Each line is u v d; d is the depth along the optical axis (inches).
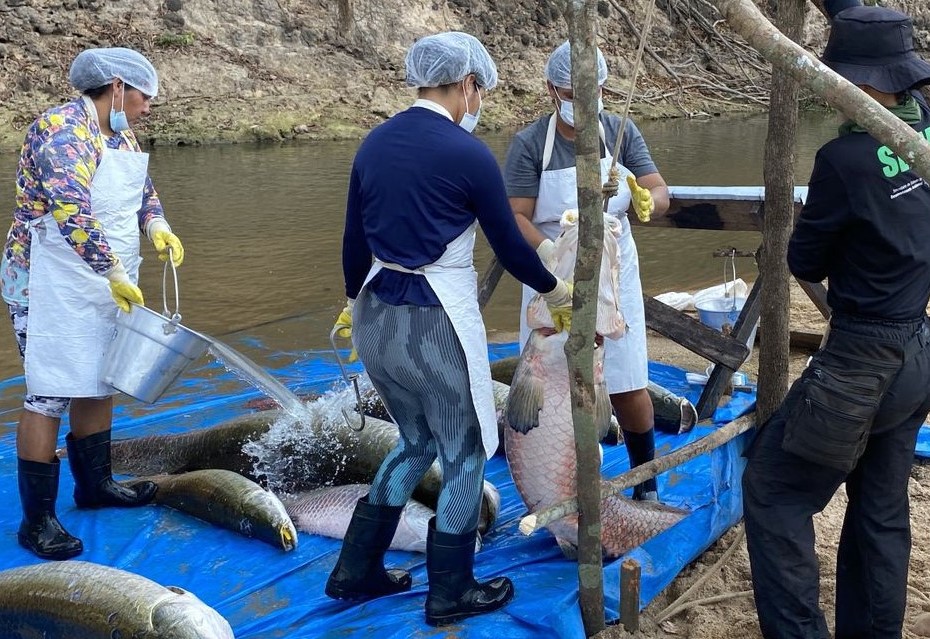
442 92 136.1
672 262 450.3
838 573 147.2
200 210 540.1
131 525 180.1
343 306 362.3
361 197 139.9
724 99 946.7
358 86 904.3
